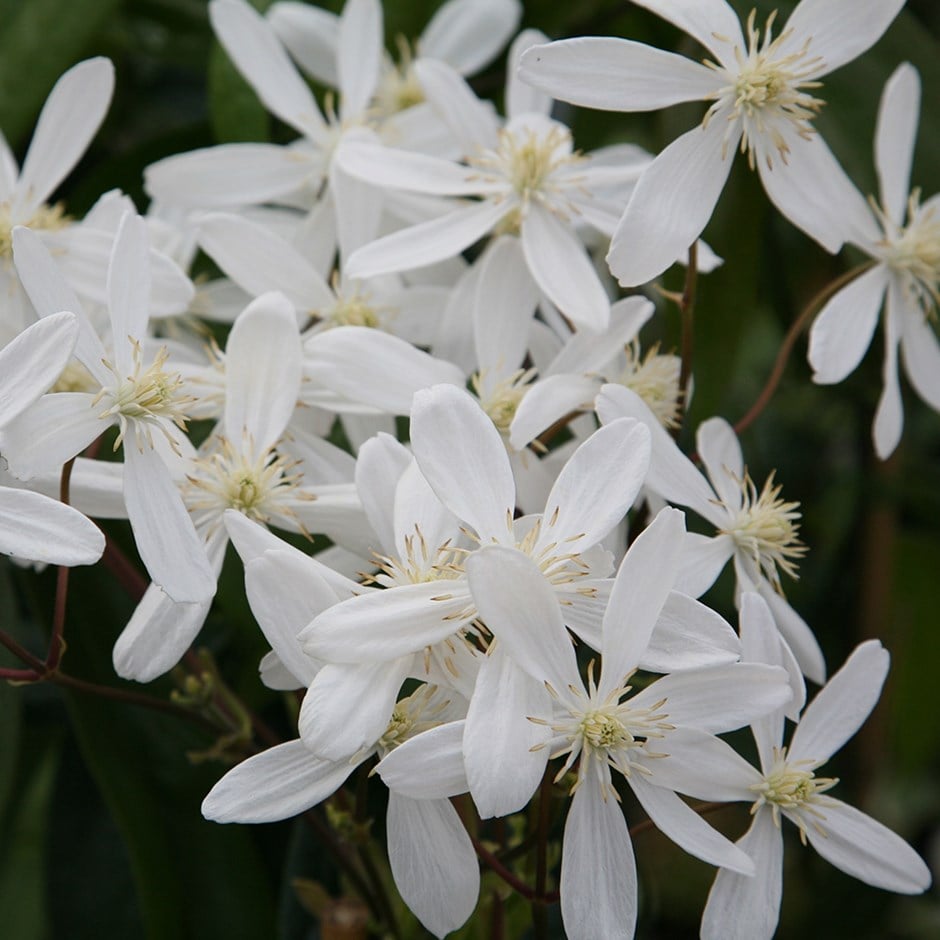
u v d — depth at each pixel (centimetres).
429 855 43
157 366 44
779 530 46
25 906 55
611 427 43
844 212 48
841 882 59
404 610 42
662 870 70
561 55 45
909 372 50
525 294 48
